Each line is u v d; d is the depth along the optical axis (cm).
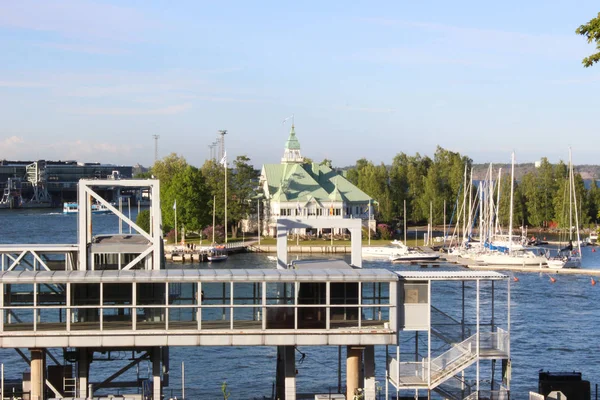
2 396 5975
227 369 8431
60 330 5603
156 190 6438
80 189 6341
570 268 17262
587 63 5347
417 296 5884
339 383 6638
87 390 6178
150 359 6309
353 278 5772
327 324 5781
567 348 9525
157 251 6400
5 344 5538
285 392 6084
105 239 6838
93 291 5803
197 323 5709
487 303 12525
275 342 5731
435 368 5900
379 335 5791
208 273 5759
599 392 7631
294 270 5912
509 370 5934
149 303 5856
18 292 6150
